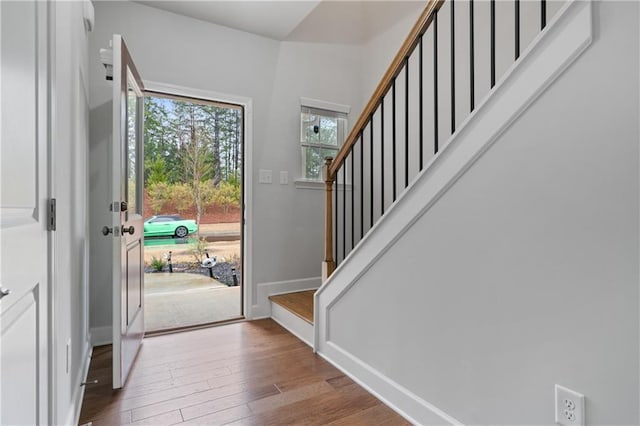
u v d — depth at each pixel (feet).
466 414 4.31
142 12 8.37
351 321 6.43
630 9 2.80
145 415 5.17
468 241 4.26
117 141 5.87
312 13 10.73
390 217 5.47
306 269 10.53
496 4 7.97
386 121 10.90
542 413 3.51
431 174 4.75
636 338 2.82
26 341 2.67
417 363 5.03
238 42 9.55
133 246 7.02
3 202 2.17
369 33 11.50
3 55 2.18
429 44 9.54
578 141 3.16
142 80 8.35
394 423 5.01
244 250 9.77
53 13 3.43
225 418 5.10
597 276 3.05
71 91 4.88
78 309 5.72
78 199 5.74
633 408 2.84
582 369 3.17
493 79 4.25
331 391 5.86
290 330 8.74
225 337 8.30
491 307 4.00
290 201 10.28
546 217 3.44
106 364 6.86
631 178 2.82
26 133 2.67
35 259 2.93
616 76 2.89
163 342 7.98
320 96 10.86
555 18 3.31
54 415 3.44
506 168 3.81
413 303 5.10
